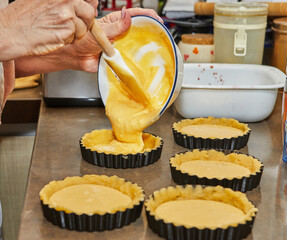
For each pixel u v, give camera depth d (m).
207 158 0.84
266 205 0.72
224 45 1.15
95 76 1.10
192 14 1.35
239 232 0.63
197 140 0.89
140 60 0.84
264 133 0.98
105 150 0.85
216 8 1.15
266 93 0.99
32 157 0.87
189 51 1.22
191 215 0.67
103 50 0.79
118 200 0.71
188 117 1.03
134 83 0.81
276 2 1.23
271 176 0.81
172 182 0.79
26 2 0.68
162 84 0.84
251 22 1.12
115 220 0.66
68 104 1.12
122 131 0.85
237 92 0.99
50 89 1.10
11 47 0.68
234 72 1.10
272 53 1.21
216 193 0.71
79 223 0.65
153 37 0.83
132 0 1.44
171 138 0.96
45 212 0.68
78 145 0.92
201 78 1.11
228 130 0.95
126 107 0.86
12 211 1.27
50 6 0.67
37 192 0.76
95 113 1.09
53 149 0.91
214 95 0.99
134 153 0.83
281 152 0.90
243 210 0.68
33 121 1.21
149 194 0.75
